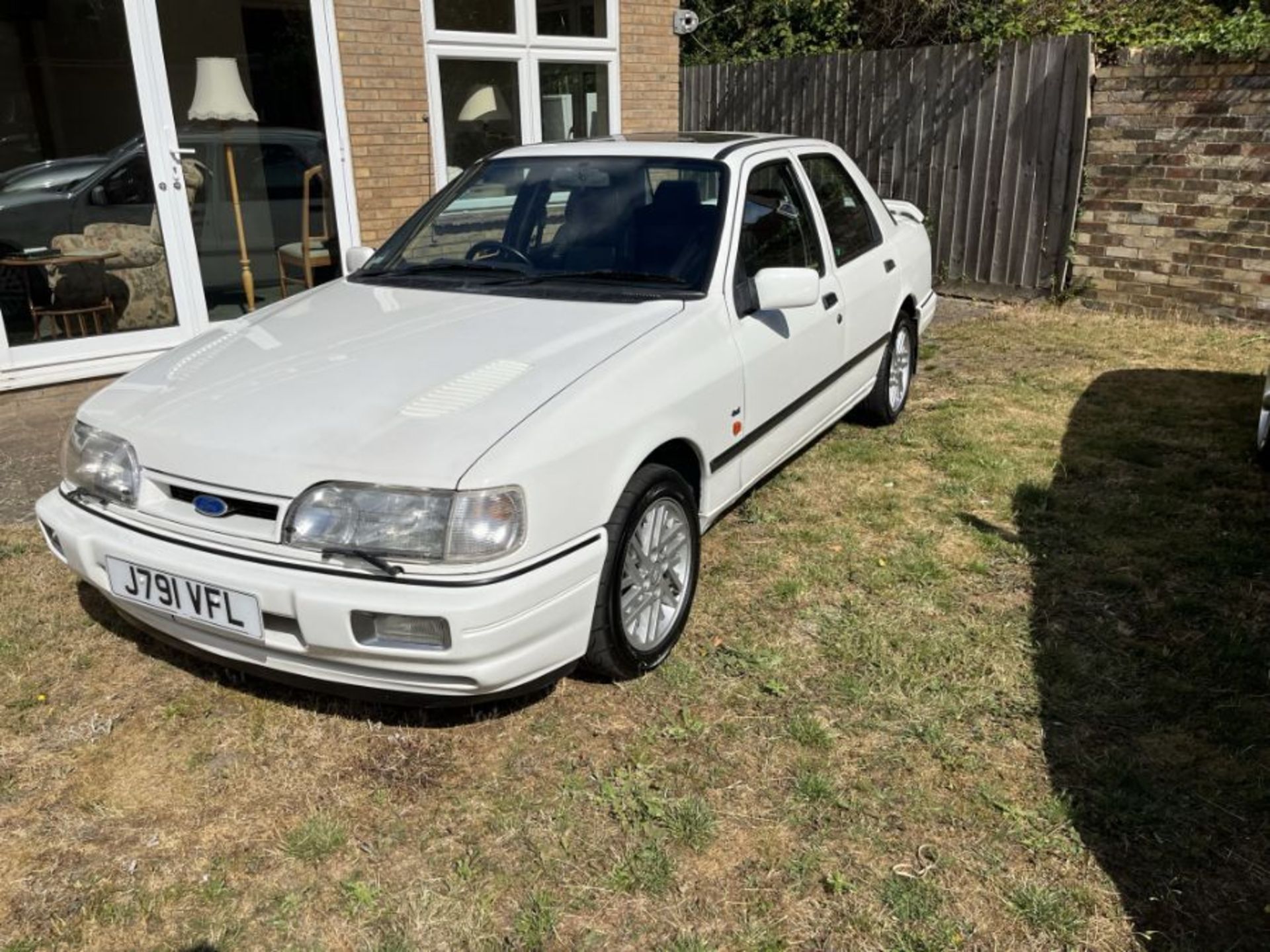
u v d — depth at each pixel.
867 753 2.97
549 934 2.34
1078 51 8.30
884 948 2.30
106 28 6.48
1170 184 8.12
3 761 2.96
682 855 2.59
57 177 6.52
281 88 7.22
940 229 9.59
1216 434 5.67
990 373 7.03
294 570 2.66
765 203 4.25
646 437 3.14
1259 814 2.70
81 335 6.75
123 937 2.35
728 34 14.48
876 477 5.11
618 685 3.31
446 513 2.59
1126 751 2.96
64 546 3.13
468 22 8.04
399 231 4.56
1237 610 3.75
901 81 9.55
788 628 3.67
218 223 7.19
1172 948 2.29
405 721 3.13
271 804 2.79
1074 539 4.38
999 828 2.66
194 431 2.89
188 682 3.34
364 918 2.40
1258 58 7.47
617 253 3.93
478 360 3.16
